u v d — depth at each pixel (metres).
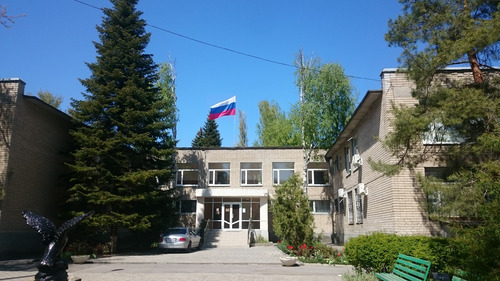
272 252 21.88
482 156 10.16
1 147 18.25
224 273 12.64
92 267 15.02
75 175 20.48
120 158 20.66
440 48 9.41
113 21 23.05
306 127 29.86
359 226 20.42
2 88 19.12
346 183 24.28
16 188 18.64
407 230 14.02
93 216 19.50
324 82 29.50
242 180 33.66
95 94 21.27
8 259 17.45
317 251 16.47
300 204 17.81
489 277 5.11
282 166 33.62
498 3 9.13
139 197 19.98
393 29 10.77
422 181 10.13
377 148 16.72
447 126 9.74
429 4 10.48
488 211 5.65
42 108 21.00
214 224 31.75
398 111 10.22
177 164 34.03
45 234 8.34
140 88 21.70
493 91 9.59
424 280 6.96
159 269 14.20
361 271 10.57
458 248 7.09
